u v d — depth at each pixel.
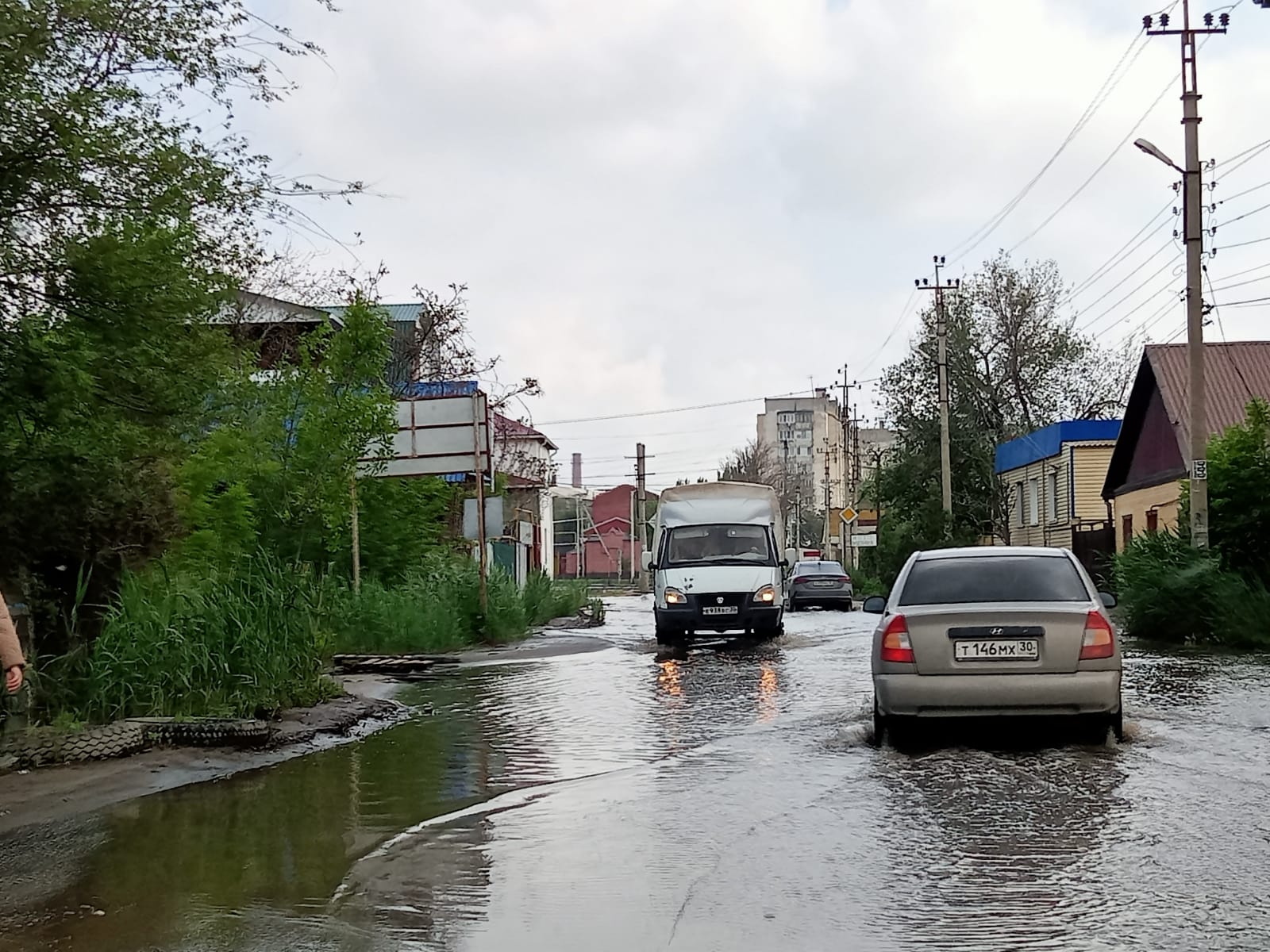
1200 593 19.70
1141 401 37.78
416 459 24.45
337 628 19.98
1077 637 9.05
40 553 11.40
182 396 10.88
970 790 7.55
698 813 7.16
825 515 78.12
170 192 10.07
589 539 124.00
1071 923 4.96
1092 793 7.36
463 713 12.55
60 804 7.87
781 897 5.43
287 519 16.66
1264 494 21.58
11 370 9.77
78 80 9.90
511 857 6.29
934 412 53.62
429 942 4.97
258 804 7.89
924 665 9.13
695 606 21.73
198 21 10.35
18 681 6.33
